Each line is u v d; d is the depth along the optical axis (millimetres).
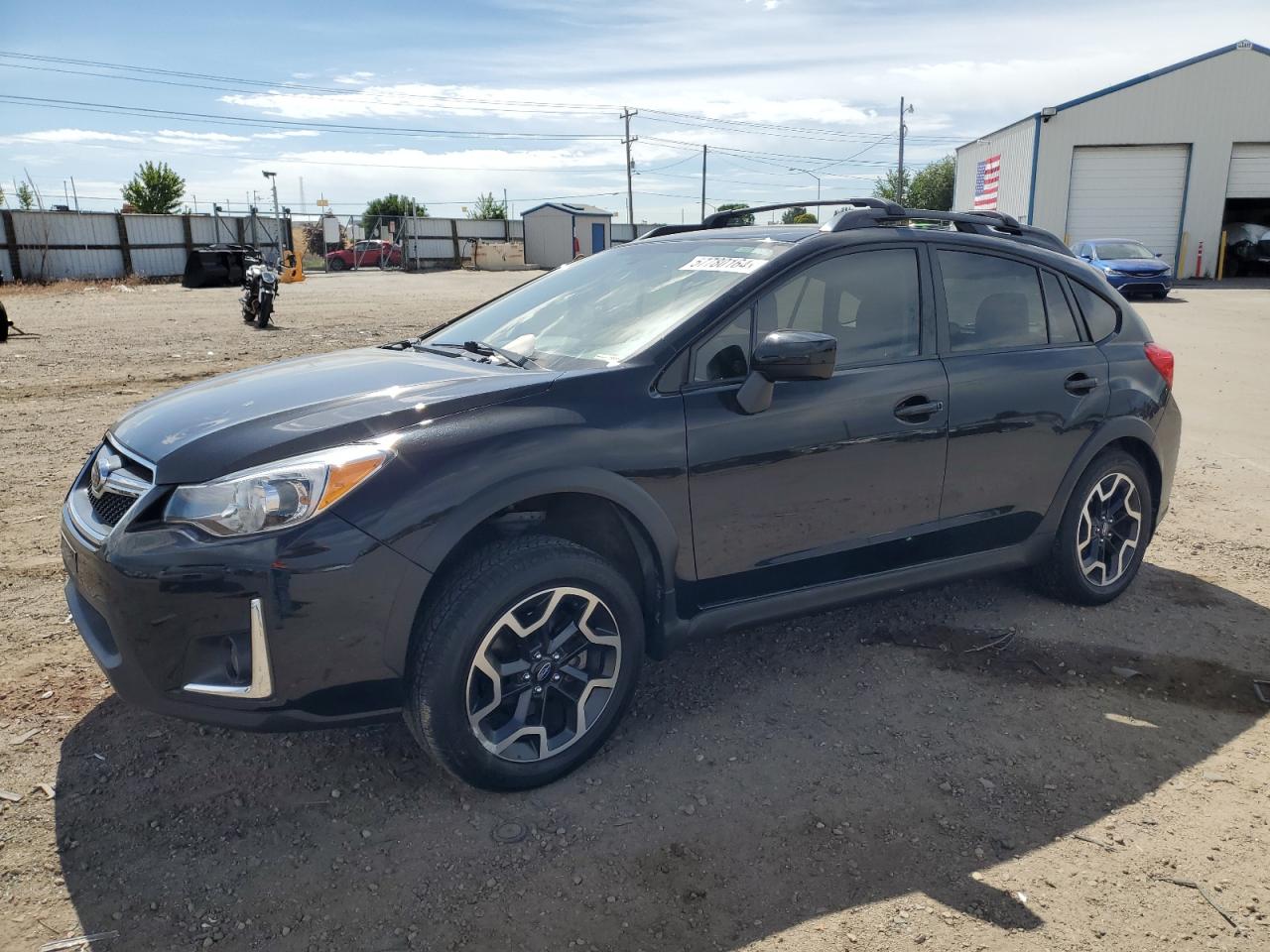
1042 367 3885
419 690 2646
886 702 3443
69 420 7594
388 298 22922
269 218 38156
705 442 3049
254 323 15305
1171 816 2807
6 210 31000
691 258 3688
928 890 2480
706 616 3230
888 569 3635
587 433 2844
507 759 2807
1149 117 30984
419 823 2723
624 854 2605
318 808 2779
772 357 2953
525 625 2779
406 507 2564
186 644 2516
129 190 44969
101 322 15703
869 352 3488
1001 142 35250
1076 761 3094
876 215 3648
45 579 4355
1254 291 25672
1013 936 2314
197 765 2973
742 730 3248
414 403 2783
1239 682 3641
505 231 49344
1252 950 2279
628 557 3201
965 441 3656
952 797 2881
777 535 3277
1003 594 4430
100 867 2510
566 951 2266
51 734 3115
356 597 2529
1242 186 31188
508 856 2592
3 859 2527
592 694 2973
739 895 2453
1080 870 2561
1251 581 4652
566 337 3420
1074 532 4113
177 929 2305
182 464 2600
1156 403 4266
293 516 2486
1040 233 4367
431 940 2293
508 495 2689
